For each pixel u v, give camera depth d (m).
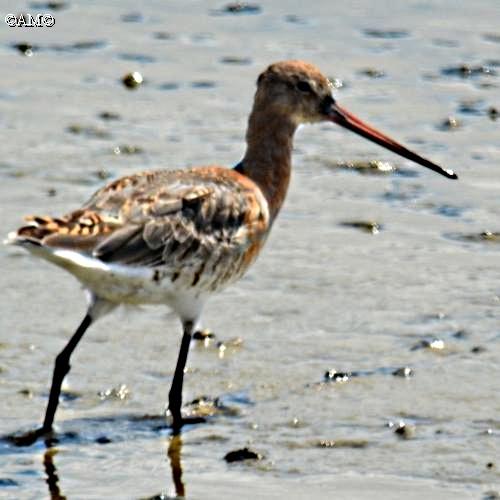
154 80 25.75
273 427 15.07
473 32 28.28
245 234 15.70
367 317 17.62
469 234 20.11
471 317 17.64
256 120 16.94
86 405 15.52
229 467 14.21
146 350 16.75
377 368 16.34
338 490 13.71
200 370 16.31
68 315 17.56
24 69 26.11
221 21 28.72
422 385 15.95
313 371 16.28
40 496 13.62
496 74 26.28
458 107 24.78
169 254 14.88
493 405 15.47
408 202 21.17
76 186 21.30
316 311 17.80
